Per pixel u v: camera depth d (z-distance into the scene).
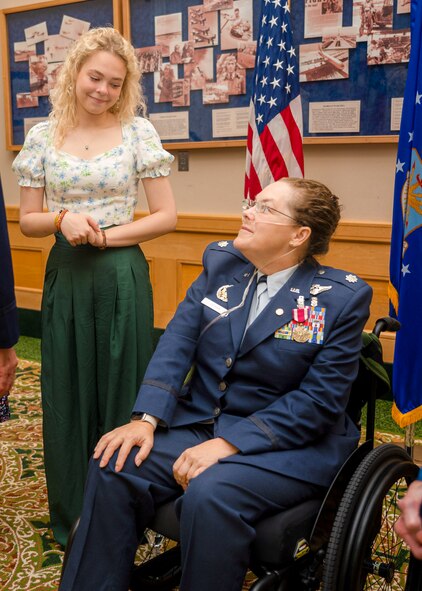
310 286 1.76
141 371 2.31
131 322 2.26
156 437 1.76
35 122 5.00
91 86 2.16
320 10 3.68
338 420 1.74
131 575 1.71
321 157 3.87
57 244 2.29
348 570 1.45
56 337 2.29
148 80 4.41
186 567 1.48
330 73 3.71
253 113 3.13
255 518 1.52
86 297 2.25
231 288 1.85
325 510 1.53
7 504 2.62
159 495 1.66
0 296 1.79
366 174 3.76
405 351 2.72
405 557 2.14
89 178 2.23
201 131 4.26
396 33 3.51
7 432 3.32
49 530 2.44
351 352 1.69
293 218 1.74
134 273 2.27
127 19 4.39
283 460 1.61
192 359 1.87
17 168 2.30
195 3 4.11
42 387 2.36
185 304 1.91
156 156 2.30
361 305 1.72
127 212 2.32
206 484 1.51
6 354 1.91
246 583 2.13
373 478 1.56
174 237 4.49
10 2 4.93
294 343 1.72
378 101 3.62
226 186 4.26
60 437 2.31
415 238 2.68
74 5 4.62
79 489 2.35
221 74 4.11
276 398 1.74
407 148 2.69
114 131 2.30
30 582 2.12
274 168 3.08
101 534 1.62
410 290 2.70
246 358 1.76
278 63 3.04
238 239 1.79
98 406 2.35
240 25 3.97
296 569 1.58
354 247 3.83
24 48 4.92
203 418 1.79
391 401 3.75
